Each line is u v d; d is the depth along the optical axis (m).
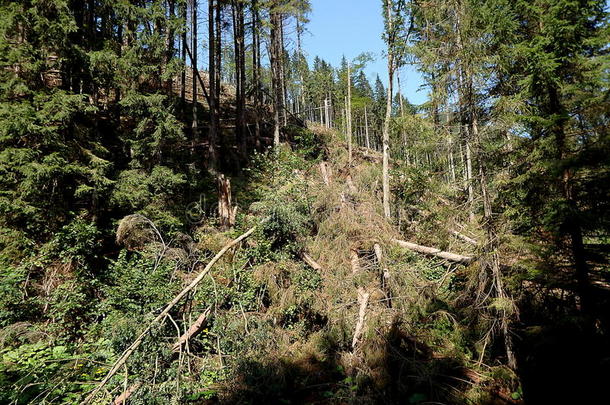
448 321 7.56
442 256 9.12
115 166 10.24
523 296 6.86
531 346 6.67
